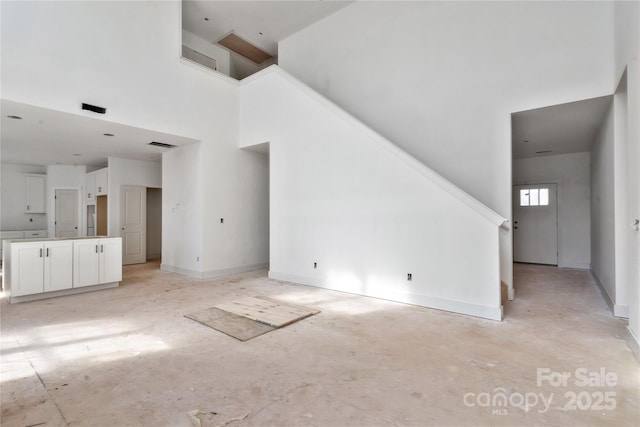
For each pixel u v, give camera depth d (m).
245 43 7.89
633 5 2.77
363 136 4.73
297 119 5.61
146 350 2.82
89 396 2.10
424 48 5.29
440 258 3.98
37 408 1.96
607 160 4.29
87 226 8.67
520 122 4.80
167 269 6.84
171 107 5.53
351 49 6.34
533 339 3.03
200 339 3.07
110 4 4.78
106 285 5.20
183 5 6.46
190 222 6.29
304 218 5.48
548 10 4.13
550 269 6.77
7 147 6.49
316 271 5.30
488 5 4.61
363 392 2.14
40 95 4.09
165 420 1.85
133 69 5.03
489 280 3.63
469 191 4.75
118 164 7.58
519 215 7.66
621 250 3.69
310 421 1.84
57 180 8.57
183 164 6.45
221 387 2.21
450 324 3.46
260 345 2.92
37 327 3.39
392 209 4.41
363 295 4.69
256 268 7.00
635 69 2.71
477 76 4.71
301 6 6.48
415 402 2.03
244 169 6.78
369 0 6.07
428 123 5.21
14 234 8.22
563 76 4.02
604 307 4.06
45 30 4.14
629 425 1.79
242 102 6.62
